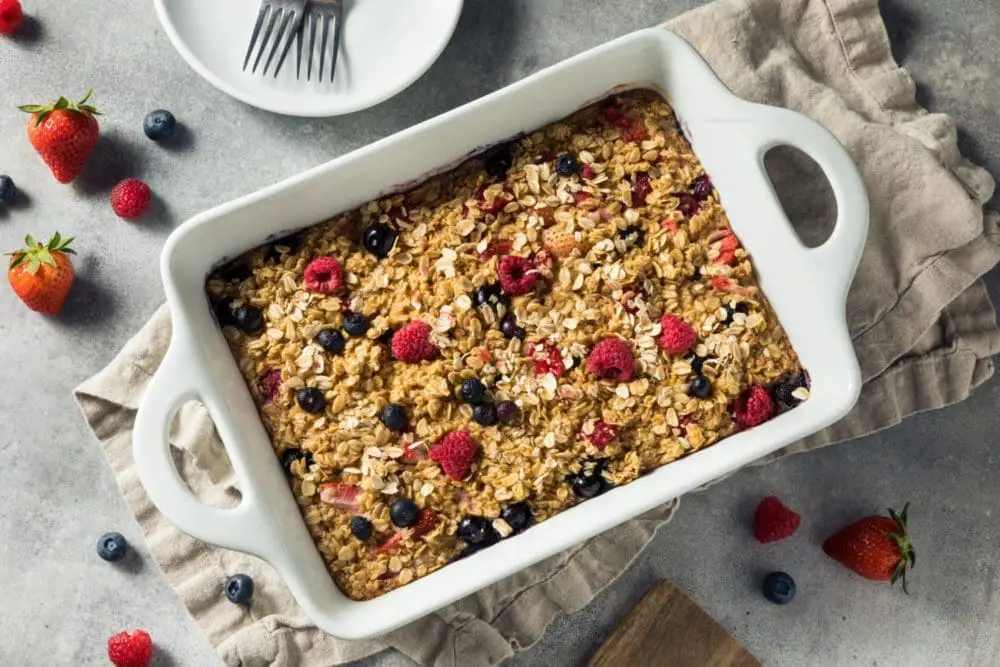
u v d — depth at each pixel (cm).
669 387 78
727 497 88
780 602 87
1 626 86
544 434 78
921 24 88
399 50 86
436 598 75
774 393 79
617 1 88
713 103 77
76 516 87
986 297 87
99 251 87
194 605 85
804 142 75
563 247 79
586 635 87
